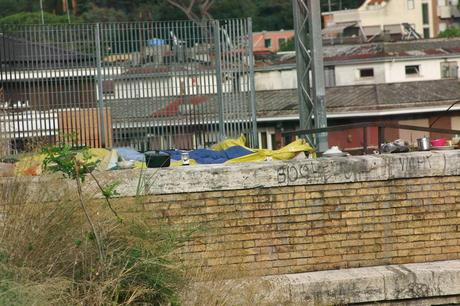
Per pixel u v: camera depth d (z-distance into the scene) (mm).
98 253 20750
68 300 19719
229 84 40469
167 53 40188
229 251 25062
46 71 38750
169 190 24797
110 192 21609
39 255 20531
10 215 20938
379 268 25688
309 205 25703
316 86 38094
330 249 25812
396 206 26094
